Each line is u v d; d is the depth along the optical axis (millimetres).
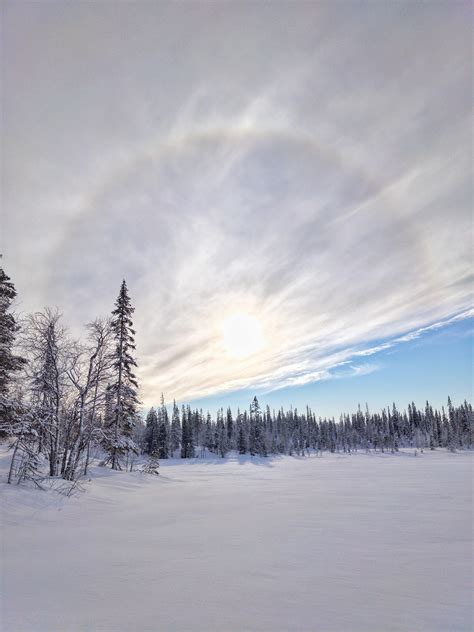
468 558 6312
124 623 3904
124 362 29703
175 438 103625
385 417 162125
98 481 20531
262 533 8664
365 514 11031
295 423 151875
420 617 3967
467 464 43656
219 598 4590
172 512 12461
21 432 15594
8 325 19109
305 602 4426
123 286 31297
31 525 9945
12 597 4762
